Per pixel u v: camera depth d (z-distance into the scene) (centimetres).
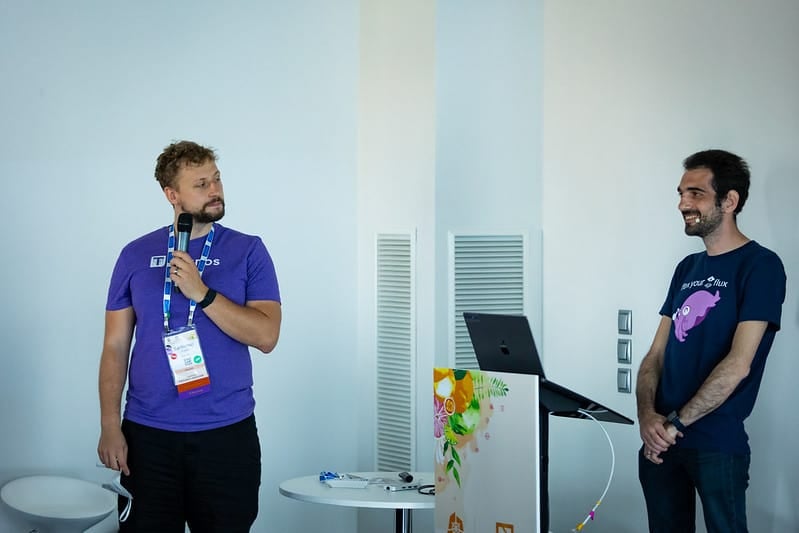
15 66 516
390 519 602
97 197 537
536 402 344
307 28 602
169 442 363
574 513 563
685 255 507
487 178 579
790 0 461
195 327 366
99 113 537
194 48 565
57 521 466
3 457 518
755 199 477
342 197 616
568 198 568
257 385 591
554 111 574
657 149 520
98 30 536
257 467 378
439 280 573
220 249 379
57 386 529
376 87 607
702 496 387
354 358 623
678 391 399
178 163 368
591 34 554
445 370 378
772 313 377
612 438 545
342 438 619
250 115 584
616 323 542
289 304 599
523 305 583
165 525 371
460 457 371
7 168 515
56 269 528
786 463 464
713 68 495
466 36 575
